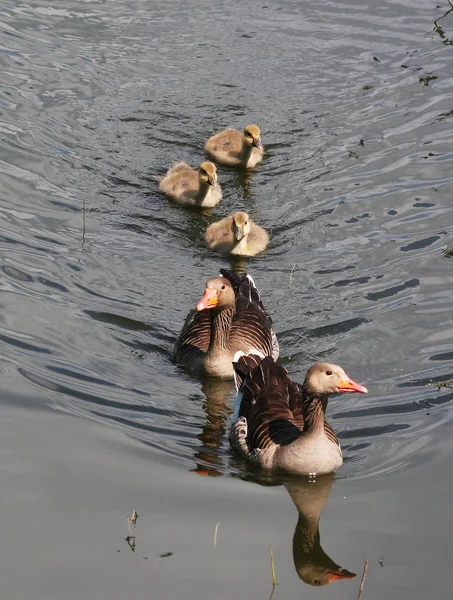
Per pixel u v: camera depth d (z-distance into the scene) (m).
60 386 11.30
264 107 19.27
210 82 19.97
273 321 13.27
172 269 14.38
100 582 8.30
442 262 14.52
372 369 12.12
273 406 11.01
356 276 14.28
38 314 12.73
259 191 16.80
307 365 12.30
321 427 10.23
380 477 10.14
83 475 9.78
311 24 22.47
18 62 19.84
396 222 15.71
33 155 16.92
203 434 11.00
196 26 22.03
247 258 14.84
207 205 16.20
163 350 12.62
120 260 14.38
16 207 15.38
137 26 21.83
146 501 9.48
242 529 9.22
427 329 12.90
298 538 9.12
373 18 22.88
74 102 18.80
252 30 22.02
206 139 18.28
